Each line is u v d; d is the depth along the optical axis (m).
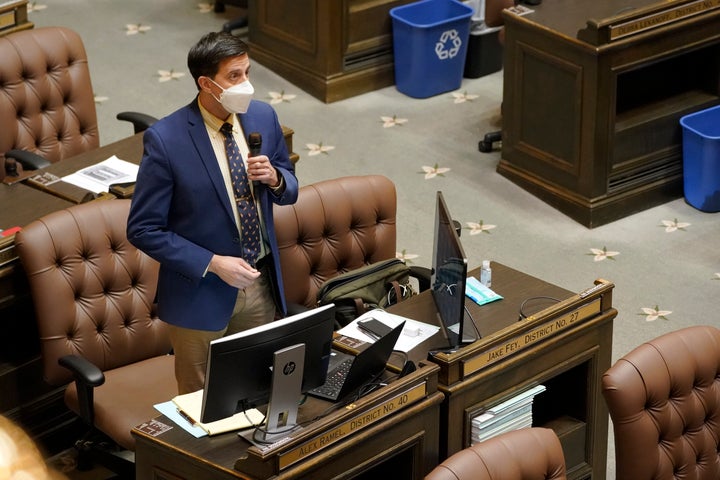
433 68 28.31
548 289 15.77
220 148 13.80
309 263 17.12
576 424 15.80
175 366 14.77
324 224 17.09
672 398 13.92
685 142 23.84
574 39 22.38
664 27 22.59
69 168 19.17
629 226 23.67
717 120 24.62
